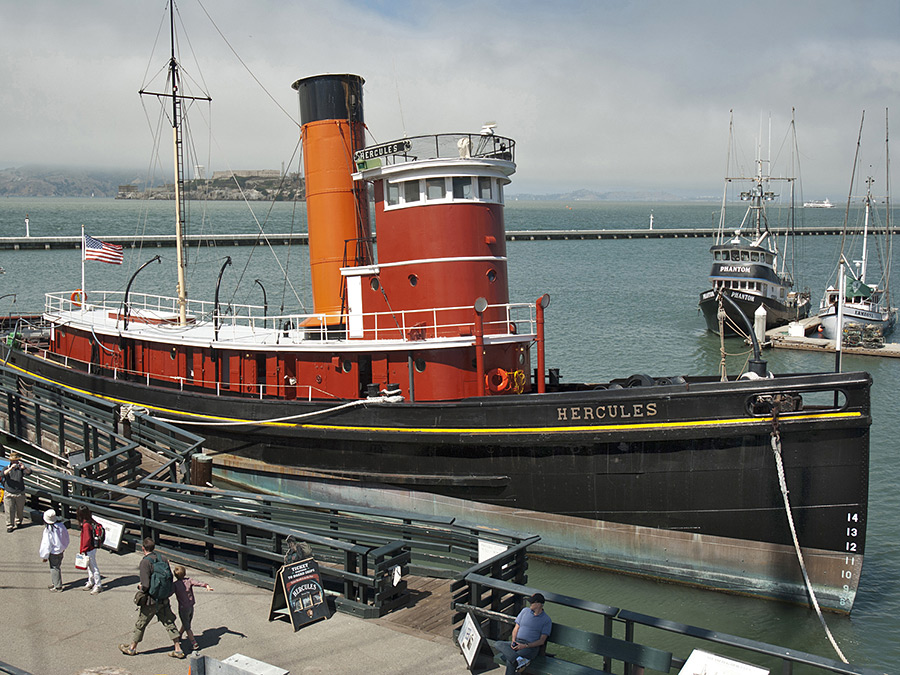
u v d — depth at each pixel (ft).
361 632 45.16
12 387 93.91
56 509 63.52
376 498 76.07
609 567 68.23
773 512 62.13
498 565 44.86
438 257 75.51
